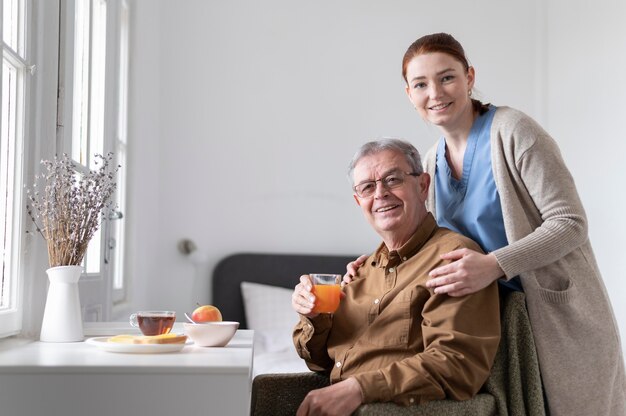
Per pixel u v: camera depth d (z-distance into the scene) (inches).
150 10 153.4
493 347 65.6
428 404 61.8
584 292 73.7
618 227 149.3
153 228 158.7
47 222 68.7
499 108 79.4
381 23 171.5
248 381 52.1
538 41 172.9
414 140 170.2
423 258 72.2
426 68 78.4
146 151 150.7
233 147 166.2
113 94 112.8
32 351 59.4
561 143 166.2
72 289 68.6
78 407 50.3
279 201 166.7
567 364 71.8
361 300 74.6
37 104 75.0
